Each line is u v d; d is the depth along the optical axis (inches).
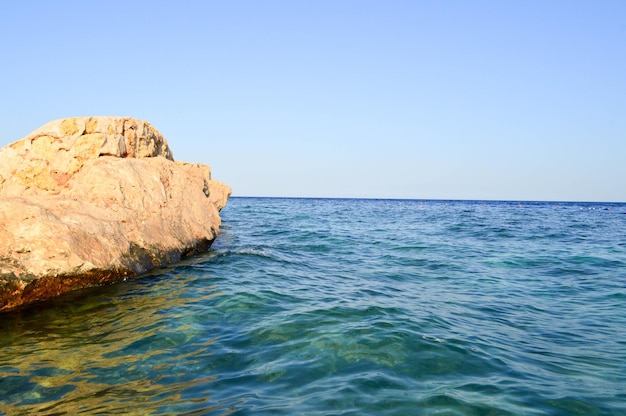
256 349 221.8
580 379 193.2
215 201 850.1
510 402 168.7
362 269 483.8
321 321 269.6
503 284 413.4
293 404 163.2
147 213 411.8
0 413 155.6
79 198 357.7
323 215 1708.9
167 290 334.0
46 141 408.8
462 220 1507.1
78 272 304.2
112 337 235.6
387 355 216.2
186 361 205.8
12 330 242.2
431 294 365.4
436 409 161.5
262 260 494.9
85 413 155.8
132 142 478.3
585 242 788.0
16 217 288.8
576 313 311.3
